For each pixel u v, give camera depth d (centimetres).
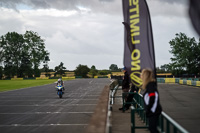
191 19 390
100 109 661
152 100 639
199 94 3138
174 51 8919
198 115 1505
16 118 1549
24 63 15300
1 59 15050
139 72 944
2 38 15300
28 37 14812
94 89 4438
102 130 436
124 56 968
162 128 689
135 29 956
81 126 1271
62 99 2716
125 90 1727
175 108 1838
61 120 1451
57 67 18775
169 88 4494
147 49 939
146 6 945
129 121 1293
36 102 2458
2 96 3189
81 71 18612
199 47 8619
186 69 8812
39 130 1194
